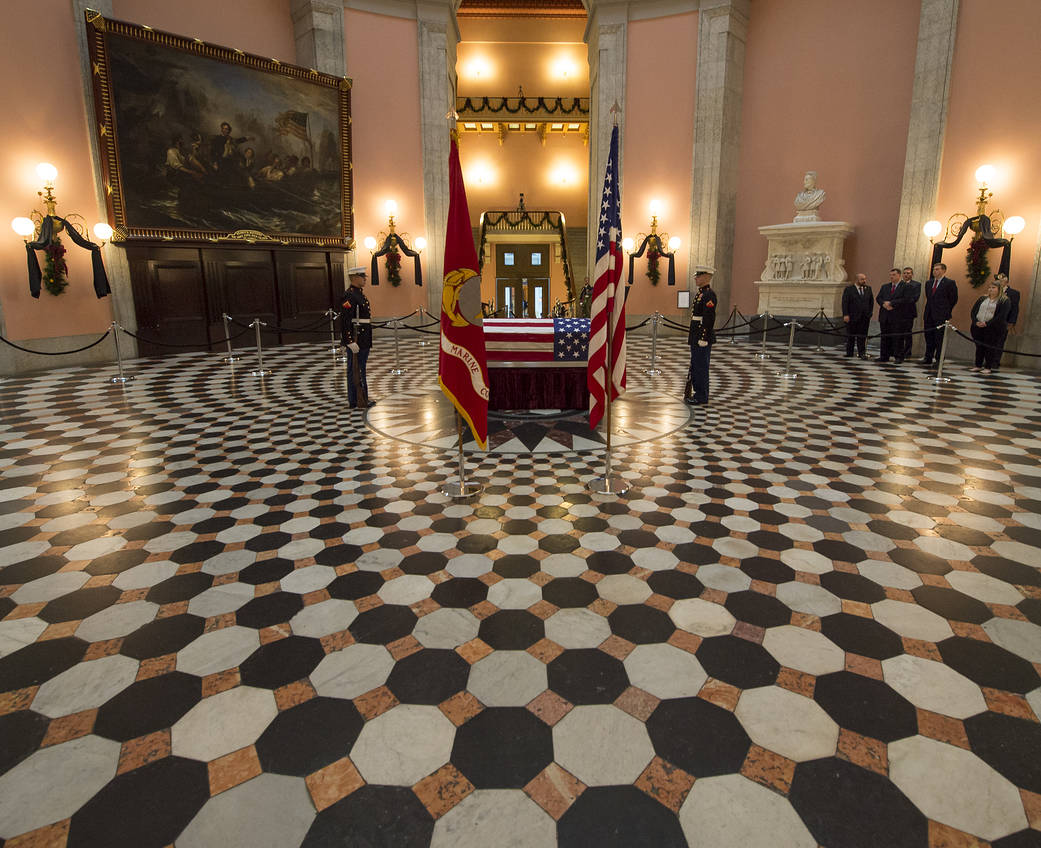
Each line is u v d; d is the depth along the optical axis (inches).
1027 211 389.7
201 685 94.0
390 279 602.5
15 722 86.0
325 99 527.5
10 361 379.2
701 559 133.3
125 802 73.0
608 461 177.8
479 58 903.7
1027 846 66.9
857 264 523.2
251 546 141.5
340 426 252.4
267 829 69.4
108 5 420.8
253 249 515.8
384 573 128.6
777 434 235.1
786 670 96.6
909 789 74.3
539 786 75.4
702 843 67.6
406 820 70.6
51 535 147.2
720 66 557.3
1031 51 380.8
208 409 283.6
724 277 603.5
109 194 421.7
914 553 135.0
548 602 116.9
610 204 167.9
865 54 501.7
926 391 314.7
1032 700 89.4
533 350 264.7
